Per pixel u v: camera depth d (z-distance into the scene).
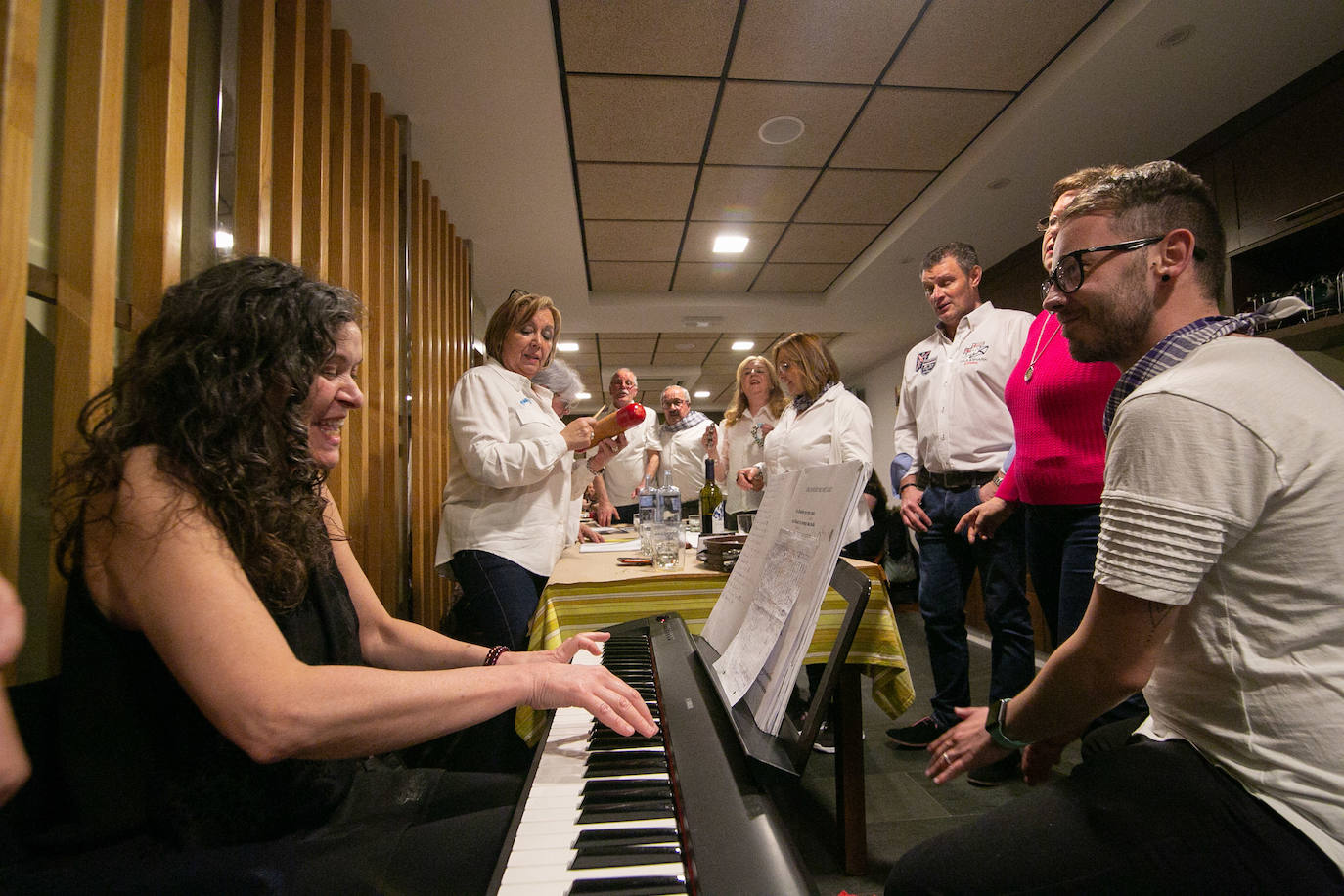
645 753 0.67
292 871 0.58
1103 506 0.69
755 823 0.50
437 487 3.11
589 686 0.65
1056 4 2.11
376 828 0.67
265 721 0.52
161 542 0.55
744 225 3.75
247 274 0.70
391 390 2.45
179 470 0.60
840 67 2.39
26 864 0.56
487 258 4.04
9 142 0.83
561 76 2.41
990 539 1.88
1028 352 1.65
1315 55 2.25
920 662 3.18
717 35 2.21
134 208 1.19
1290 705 0.61
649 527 1.88
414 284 2.82
